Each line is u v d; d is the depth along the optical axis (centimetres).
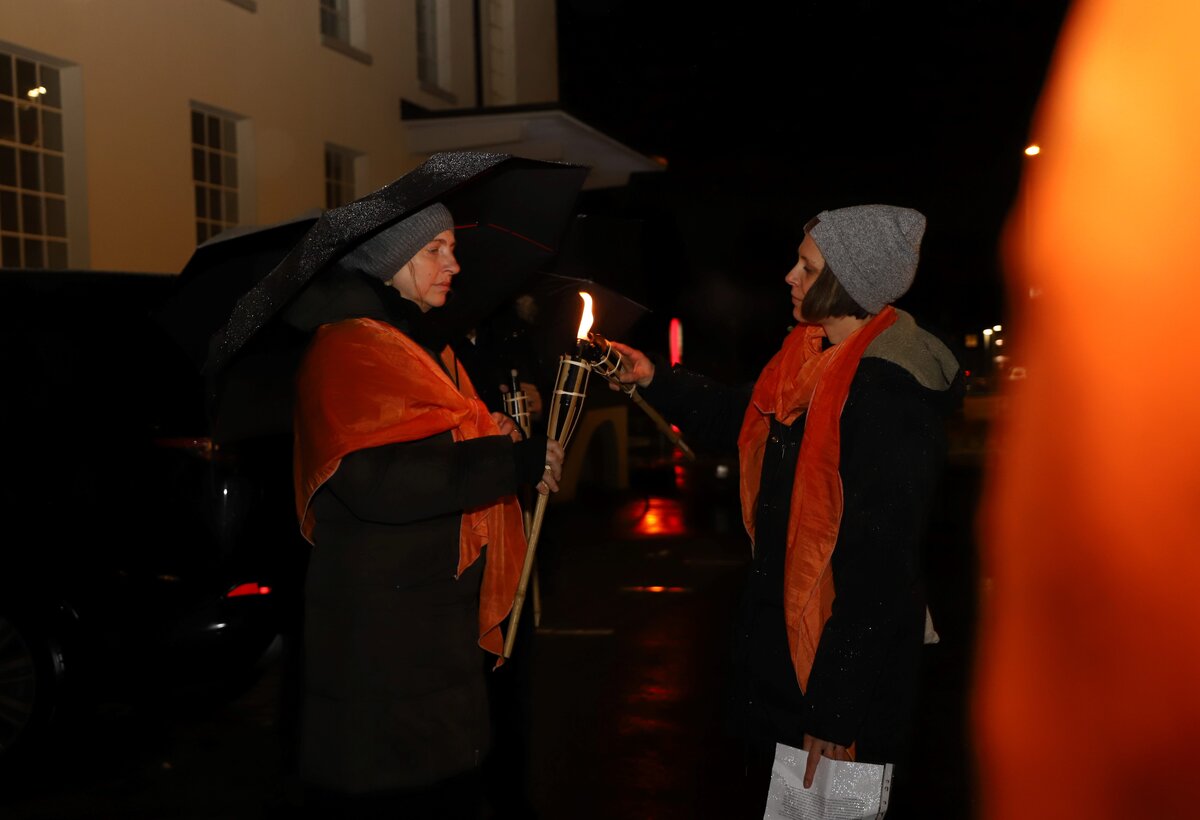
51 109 1020
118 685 483
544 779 452
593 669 606
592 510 1243
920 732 497
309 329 262
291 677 322
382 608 252
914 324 252
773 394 262
